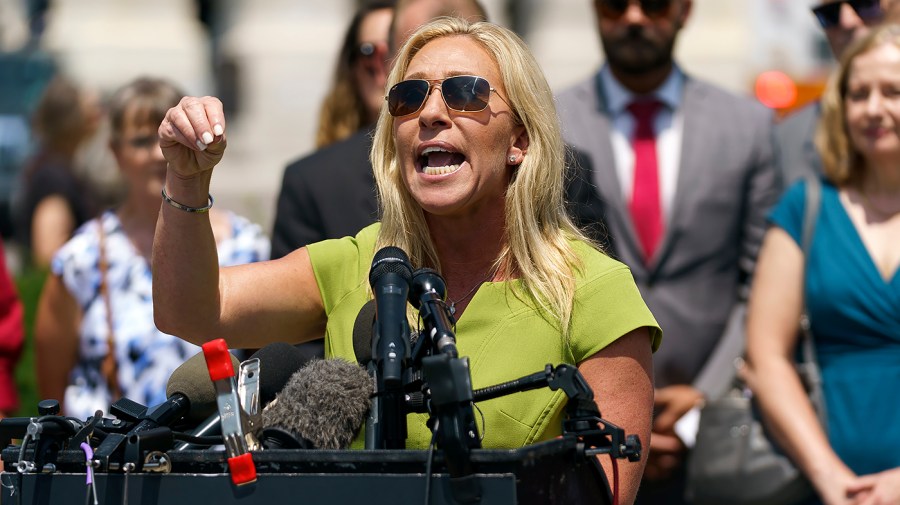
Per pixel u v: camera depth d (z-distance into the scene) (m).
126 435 2.14
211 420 2.41
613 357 2.56
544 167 2.66
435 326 2.19
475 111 2.58
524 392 2.54
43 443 2.17
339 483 2.03
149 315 4.42
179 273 2.61
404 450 2.02
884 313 4.04
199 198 2.58
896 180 4.11
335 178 3.93
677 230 4.64
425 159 2.63
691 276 4.63
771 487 4.20
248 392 2.28
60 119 7.00
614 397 2.54
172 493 2.08
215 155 2.49
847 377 4.08
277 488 2.05
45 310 4.57
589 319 2.57
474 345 2.60
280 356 2.55
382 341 2.20
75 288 4.50
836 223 4.16
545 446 2.04
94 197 6.91
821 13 4.92
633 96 4.82
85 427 2.19
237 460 2.05
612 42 4.77
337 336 2.72
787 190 4.34
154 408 2.39
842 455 4.05
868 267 4.08
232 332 2.70
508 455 1.99
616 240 4.64
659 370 4.55
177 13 16.25
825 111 4.26
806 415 4.09
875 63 4.11
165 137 2.49
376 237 2.79
